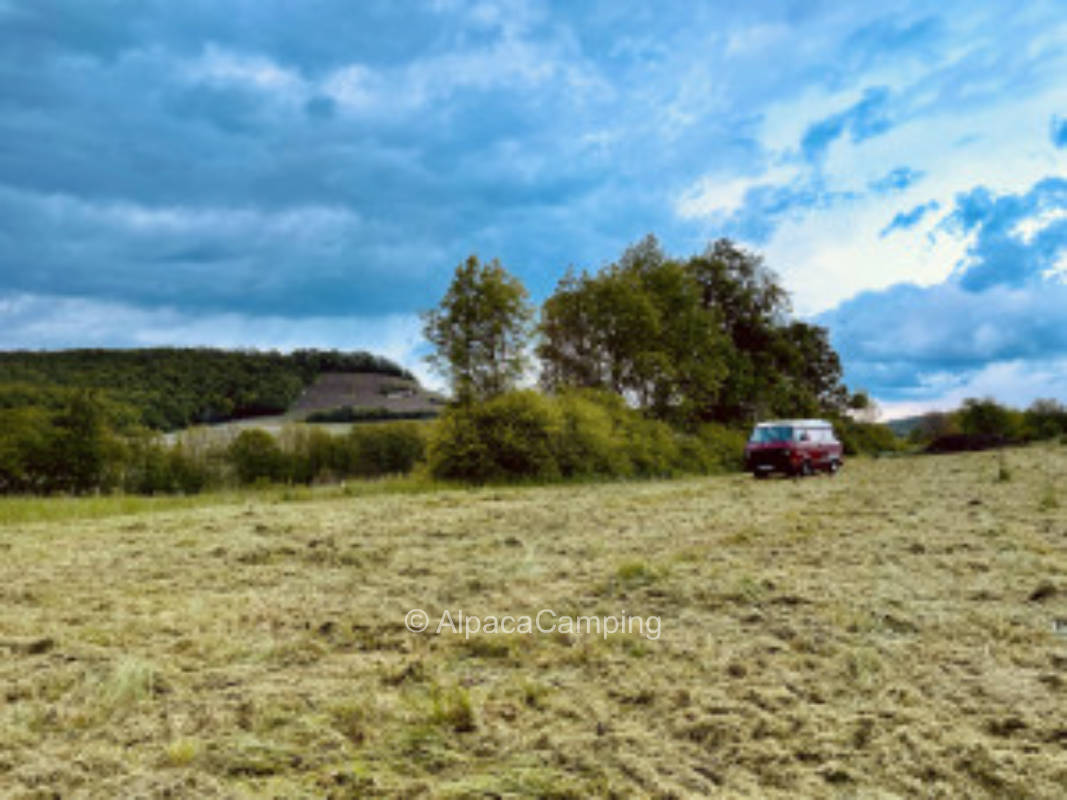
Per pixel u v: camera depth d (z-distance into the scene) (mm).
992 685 3656
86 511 14961
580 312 29609
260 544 9383
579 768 2867
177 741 3104
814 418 41406
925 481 17250
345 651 4688
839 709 3434
